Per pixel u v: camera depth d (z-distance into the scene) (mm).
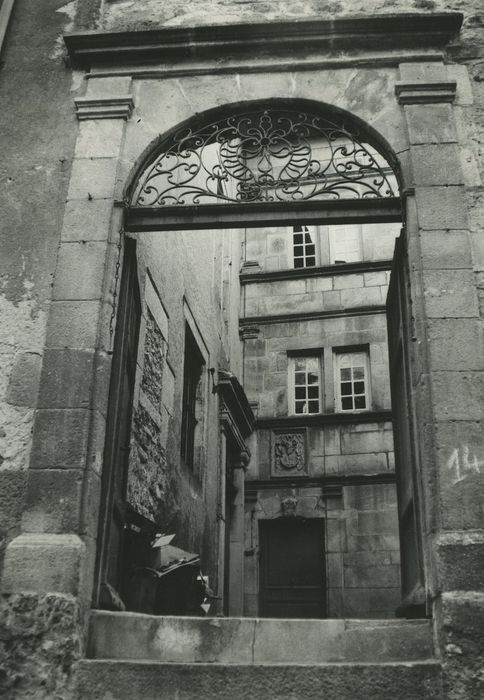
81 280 4254
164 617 3680
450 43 4879
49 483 3764
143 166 4750
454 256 4156
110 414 4078
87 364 4031
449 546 3494
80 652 3443
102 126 4738
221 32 4926
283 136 4746
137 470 5426
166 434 6445
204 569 7801
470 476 3648
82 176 4578
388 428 11211
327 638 3613
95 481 3838
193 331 7957
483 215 4305
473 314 4008
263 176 4648
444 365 3891
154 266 6332
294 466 11336
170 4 5273
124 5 5305
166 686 3352
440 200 4316
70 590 3502
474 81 4742
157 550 5152
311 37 4906
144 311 5891
